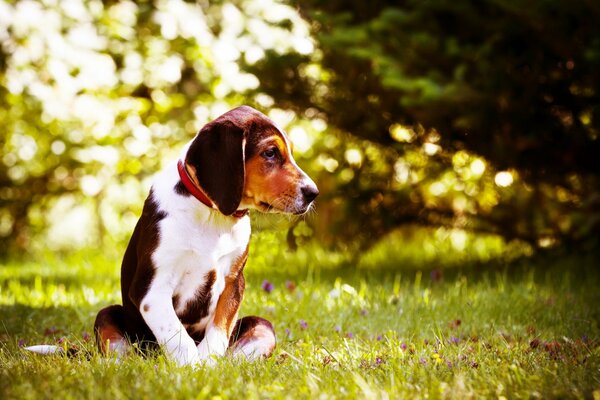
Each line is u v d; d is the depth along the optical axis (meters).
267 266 7.78
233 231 4.08
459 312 5.50
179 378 3.30
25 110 9.51
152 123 8.84
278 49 7.36
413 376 3.53
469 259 8.88
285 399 3.08
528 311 5.52
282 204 4.02
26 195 10.51
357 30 6.59
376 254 9.45
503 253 8.70
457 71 6.43
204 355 3.93
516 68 6.80
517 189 8.32
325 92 7.71
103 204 10.68
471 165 8.17
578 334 4.86
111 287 6.71
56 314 5.57
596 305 5.78
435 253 9.50
